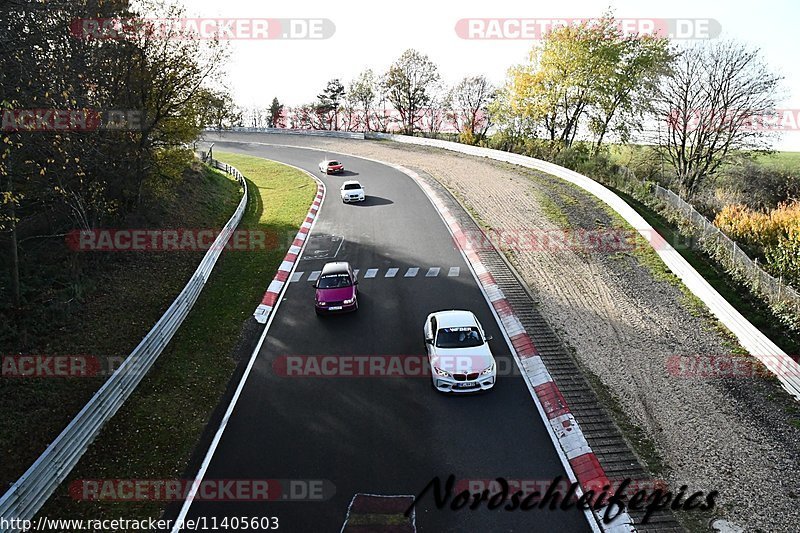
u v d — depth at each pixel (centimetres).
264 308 1772
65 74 1375
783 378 1328
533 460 1059
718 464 1069
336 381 1352
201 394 1306
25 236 1712
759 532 910
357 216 2825
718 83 3647
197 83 2125
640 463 1062
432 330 1399
